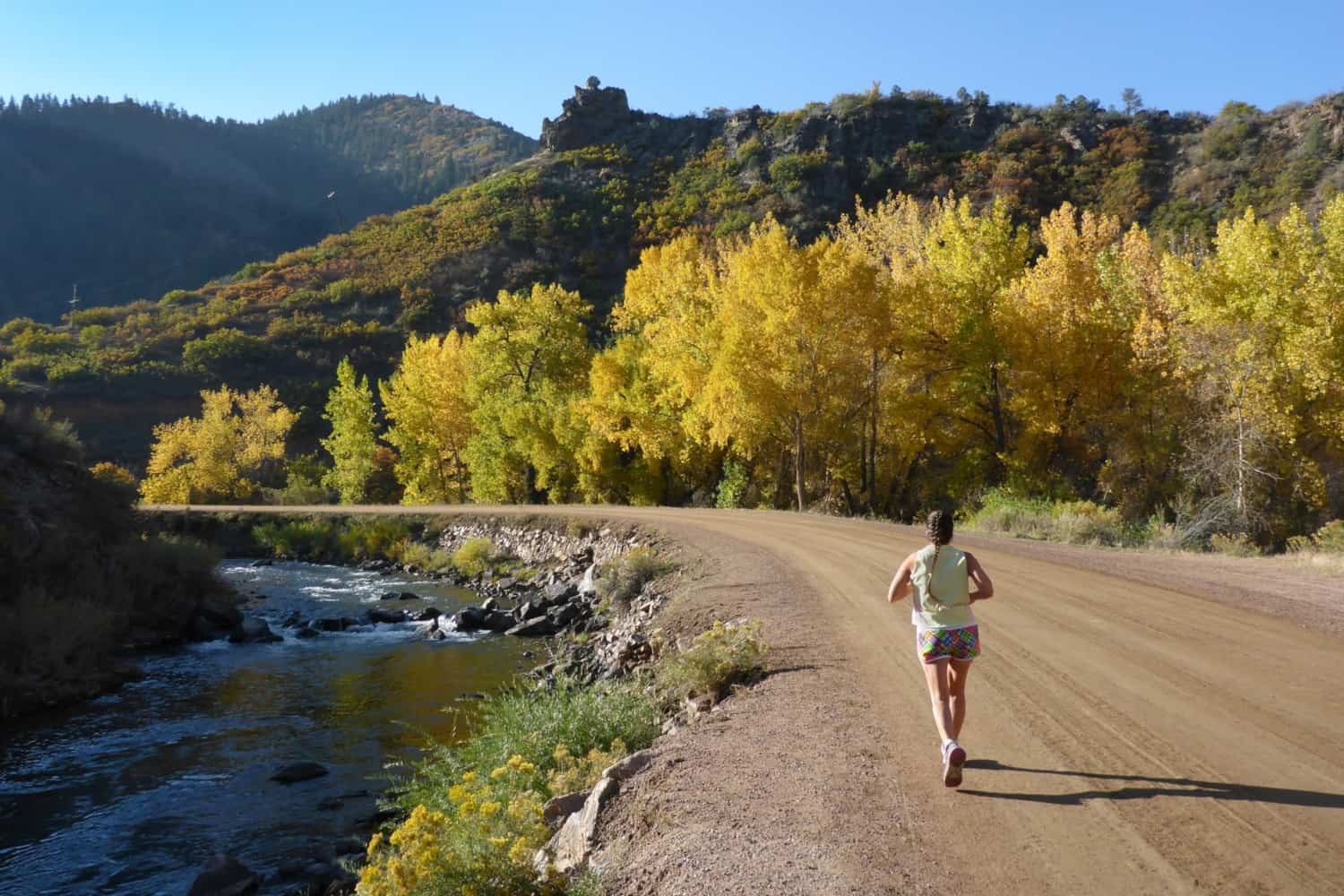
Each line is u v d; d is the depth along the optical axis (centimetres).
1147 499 3238
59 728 1463
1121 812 493
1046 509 2675
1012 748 615
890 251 4738
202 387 9556
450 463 6156
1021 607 1139
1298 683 741
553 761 873
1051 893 399
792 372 3419
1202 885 399
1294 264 2758
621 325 4784
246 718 1517
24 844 1012
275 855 966
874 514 3875
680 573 1984
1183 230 8144
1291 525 2748
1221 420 2809
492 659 1950
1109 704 702
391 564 3859
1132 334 3397
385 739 1379
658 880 466
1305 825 460
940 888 412
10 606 1855
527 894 500
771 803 547
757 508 4056
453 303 11288
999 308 3544
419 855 498
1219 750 583
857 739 663
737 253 4072
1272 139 9494
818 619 1171
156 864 956
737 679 948
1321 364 2667
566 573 2992
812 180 11850
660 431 4225
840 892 416
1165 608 1113
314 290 11988
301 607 2781
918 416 3672
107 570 2261
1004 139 11738
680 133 15575
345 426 6219
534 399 5366
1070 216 3584
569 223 12600
